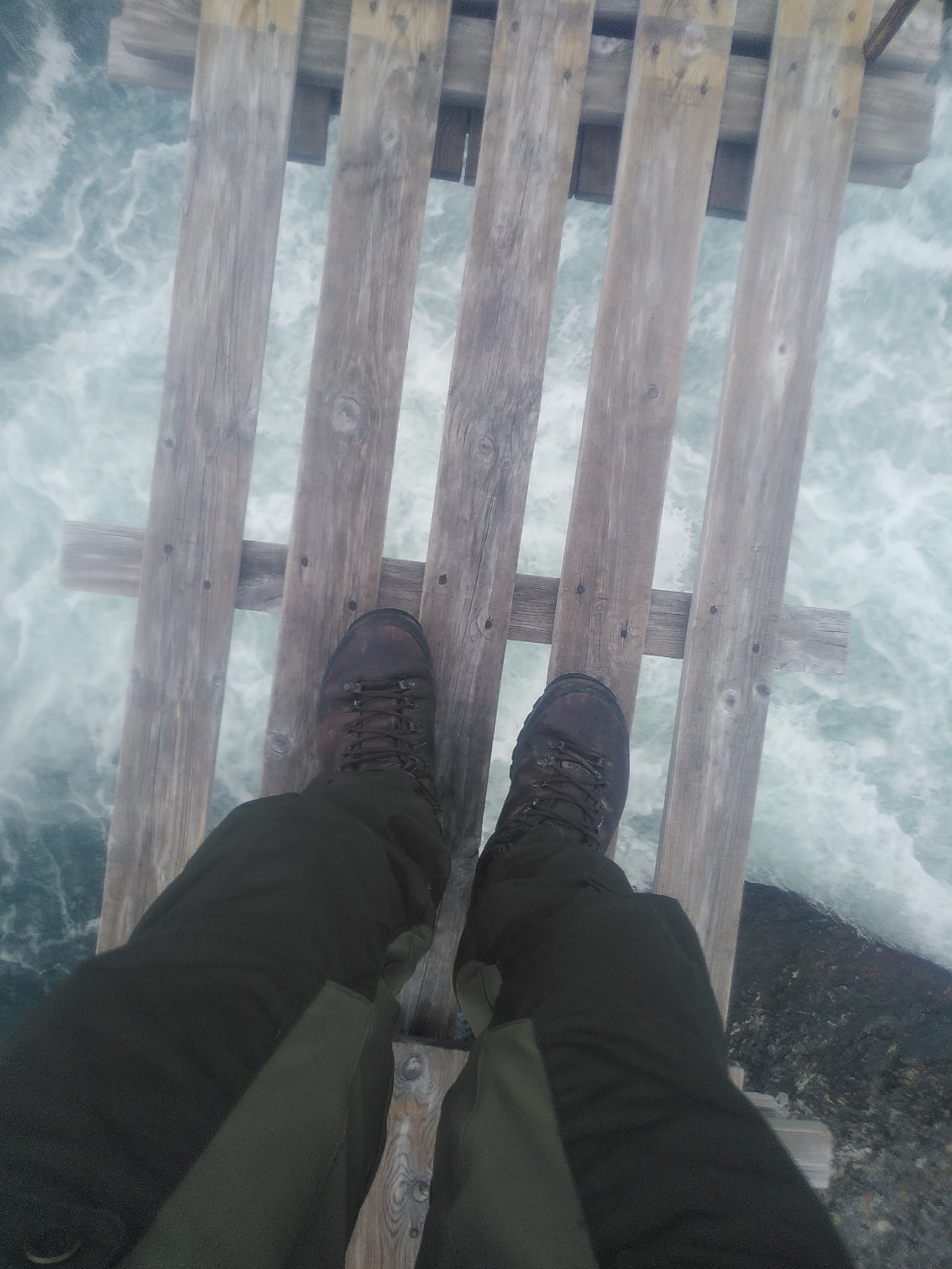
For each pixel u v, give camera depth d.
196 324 1.44
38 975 2.25
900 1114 2.12
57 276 2.37
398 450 2.41
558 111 1.44
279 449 2.41
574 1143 0.65
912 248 2.36
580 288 2.41
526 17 1.43
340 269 1.44
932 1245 2.01
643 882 2.43
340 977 0.80
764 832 2.45
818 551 2.45
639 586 1.48
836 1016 2.21
